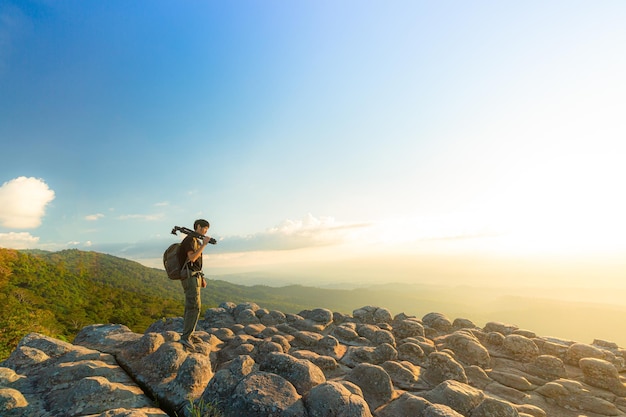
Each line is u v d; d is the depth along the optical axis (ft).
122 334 26.81
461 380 20.88
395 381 20.93
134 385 17.38
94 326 28.63
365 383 17.89
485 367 25.03
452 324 35.91
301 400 13.98
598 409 19.35
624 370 24.67
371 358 24.38
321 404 13.41
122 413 12.10
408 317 37.04
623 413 19.26
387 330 32.89
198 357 17.56
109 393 14.99
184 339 20.84
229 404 13.60
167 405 15.46
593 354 25.14
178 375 16.72
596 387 21.90
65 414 13.62
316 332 32.53
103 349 23.36
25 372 18.37
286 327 30.78
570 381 21.79
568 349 26.48
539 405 19.98
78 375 16.99
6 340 87.10
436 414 13.71
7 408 13.55
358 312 38.09
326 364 21.39
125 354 20.97
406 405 15.34
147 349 20.58
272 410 12.95
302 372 16.39
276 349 22.67
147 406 15.34
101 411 14.03
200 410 13.60
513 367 25.23
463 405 16.22
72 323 324.60
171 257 20.94
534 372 23.86
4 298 278.46
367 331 31.17
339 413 12.98
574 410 19.65
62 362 19.39
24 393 15.51
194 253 20.33
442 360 21.85
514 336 27.71
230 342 25.96
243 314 35.47
